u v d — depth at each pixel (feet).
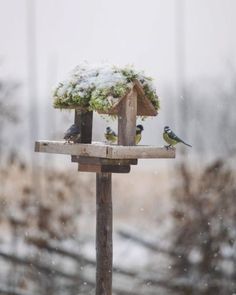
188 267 51.85
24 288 50.60
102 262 29.45
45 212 52.24
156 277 52.65
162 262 55.01
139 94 30.40
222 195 51.44
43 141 31.91
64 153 30.42
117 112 30.32
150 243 60.29
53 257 54.24
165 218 60.23
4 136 57.82
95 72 30.55
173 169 56.08
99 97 29.40
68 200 53.16
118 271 54.75
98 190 29.73
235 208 51.24
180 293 51.19
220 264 50.80
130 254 61.26
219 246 50.85
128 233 65.05
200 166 53.88
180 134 60.34
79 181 54.39
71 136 30.96
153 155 29.48
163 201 74.13
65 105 31.17
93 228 58.85
